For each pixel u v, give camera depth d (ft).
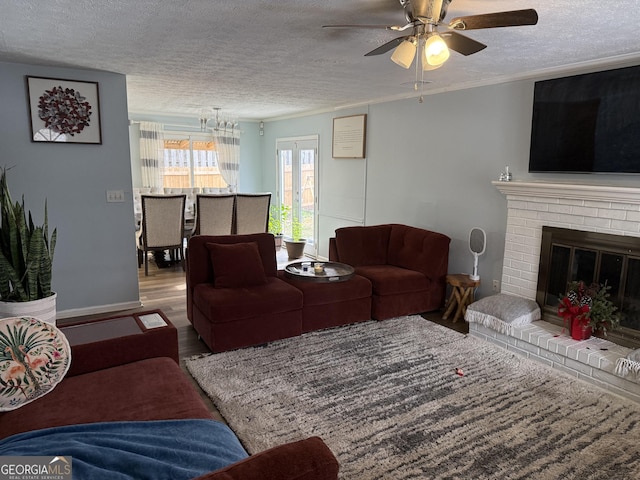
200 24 8.18
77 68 12.26
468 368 10.32
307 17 7.78
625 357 9.11
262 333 11.41
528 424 8.07
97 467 4.46
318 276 12.62
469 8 7.31
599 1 6.81
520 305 11.69
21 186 12.30
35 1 7.00
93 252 13.55
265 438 7.56
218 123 23.22
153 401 5.99
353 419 8.19
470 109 13.99
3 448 4.81
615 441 7.57
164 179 25.40
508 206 12.73
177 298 15.62
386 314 13.47
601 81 10.54
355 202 19.71
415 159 16.26
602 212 10.53
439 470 6.82
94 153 13.10
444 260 14.15
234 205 19.22
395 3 7.08
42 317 7.83
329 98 17.65
